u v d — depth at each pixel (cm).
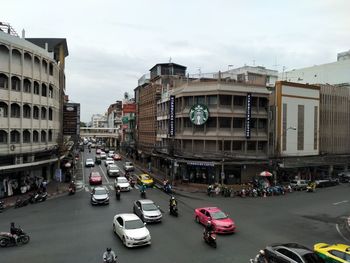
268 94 4759
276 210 3147
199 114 4497
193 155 4541
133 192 3994
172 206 2845
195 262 1716
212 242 1970
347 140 6059
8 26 4134
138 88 8450
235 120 4669
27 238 2039
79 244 2008
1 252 1869
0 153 3522
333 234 2342
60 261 1728
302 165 5019
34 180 4134
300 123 5141
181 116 4778
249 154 4669
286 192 4297
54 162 4944
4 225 2439
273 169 4691
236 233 2305
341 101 5944
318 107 5397
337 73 6844
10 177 3809
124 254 1831
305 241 2152
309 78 7256
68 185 4409
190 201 3531
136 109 8625
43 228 2369
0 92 3578
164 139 5834
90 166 6525
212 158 4422
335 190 4559
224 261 1731
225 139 4531
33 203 3297
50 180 4853
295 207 3316
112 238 2133
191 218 2727
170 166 5272
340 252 1681
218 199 3681
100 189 3356
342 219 2816
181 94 4747
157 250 1903
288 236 2261
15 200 3412
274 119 4900
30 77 4012
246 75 5659
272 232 2355
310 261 1537
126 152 9988
